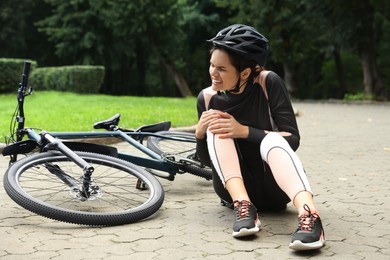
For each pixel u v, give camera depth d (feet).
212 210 13.38
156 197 12.73
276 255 9.90
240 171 11.62
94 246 10.37
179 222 12.17
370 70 86.07
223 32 11.59
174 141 17.58
